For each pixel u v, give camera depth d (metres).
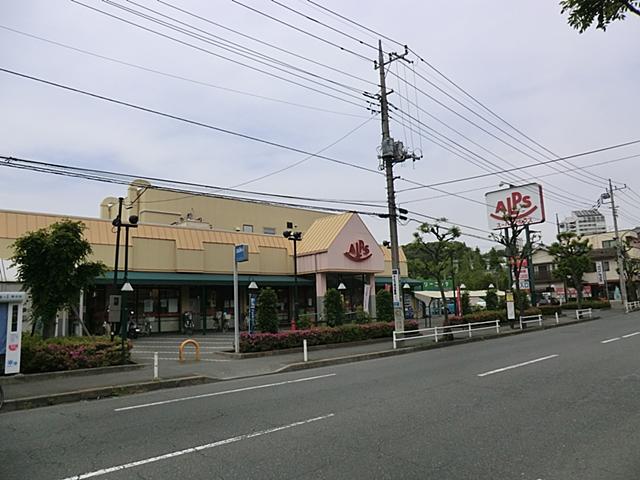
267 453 5.54
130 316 25.27
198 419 7.38
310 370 13.61
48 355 12.55
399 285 19.42
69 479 4.91
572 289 60.06
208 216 36.84
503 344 18.23
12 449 6.08
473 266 74.00
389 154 19.50
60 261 14.56
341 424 6.75
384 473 4.81
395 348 17.97
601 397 8.05
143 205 33.62
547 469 4.84
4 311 11.73
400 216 20.02
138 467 5.21
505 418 6.84
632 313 37.91
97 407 8.91
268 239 31.50
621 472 4.73
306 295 34.00
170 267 26.27
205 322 27.03
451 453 5.38
